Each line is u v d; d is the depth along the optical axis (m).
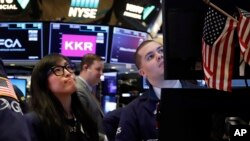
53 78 1.92
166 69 1.27
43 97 1.90
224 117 1.26
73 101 2.03
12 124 1.26
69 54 5.53
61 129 1.86
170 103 1.29
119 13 6.92
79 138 1.96
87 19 6.84
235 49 1.24
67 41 5.52
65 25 5.50
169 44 1.27
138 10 6.81
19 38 5.50
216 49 1.22
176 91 1.29
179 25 1.26
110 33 5.65
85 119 2.04
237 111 1.27
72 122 1.97
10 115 1.27
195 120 1.28
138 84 5.59
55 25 5.49
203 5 1.25
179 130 1.29
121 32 5.73
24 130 1.29
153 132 1.84
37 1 6.60
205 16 1.24
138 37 5.95
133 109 1.93
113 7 6.93
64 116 1.93
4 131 1.24
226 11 1.25
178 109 1.29
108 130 2.67
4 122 1.25
